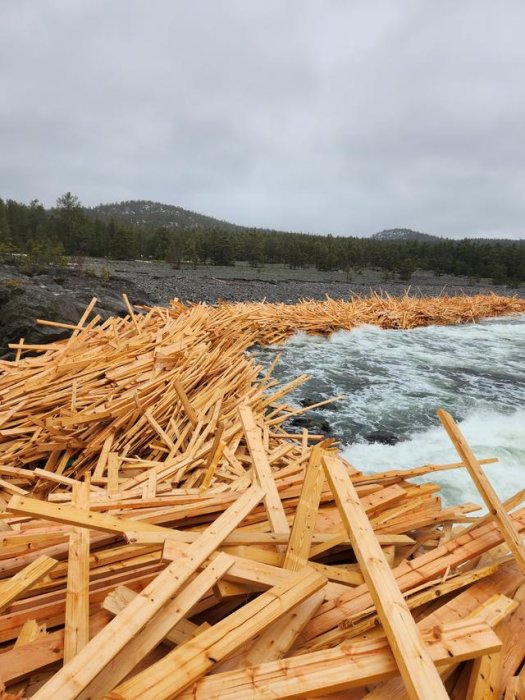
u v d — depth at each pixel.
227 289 28.64
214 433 5.56
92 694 1.63
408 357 14.11
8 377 6.46
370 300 23.64
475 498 5.60
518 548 2.35
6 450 4.86
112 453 4.74
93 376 6.52
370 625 2.00
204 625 2.07
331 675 1.67
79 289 18.80
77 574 2.37
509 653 2.06
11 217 71.81
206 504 3.20
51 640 2.01
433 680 1.57
